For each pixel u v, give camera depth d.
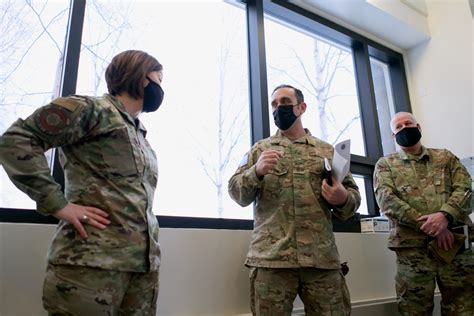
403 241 1.87
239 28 2.49
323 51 3.01
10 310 1.23
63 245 0.88
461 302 1.77
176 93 1.99
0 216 1.33
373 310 2.12
